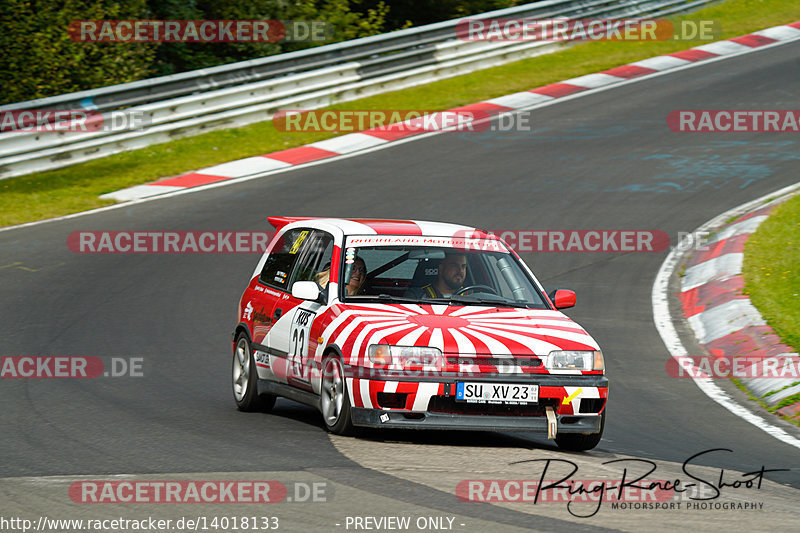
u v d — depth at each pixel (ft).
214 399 99.81
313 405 86.79
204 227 175.94
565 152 223.71
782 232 162.30
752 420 97.71
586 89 277.85
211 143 231.30
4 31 246.47
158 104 228.84
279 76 253.44
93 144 218.59
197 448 77.87
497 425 78.28
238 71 244.83
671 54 317.42
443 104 263.08
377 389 77.66
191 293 144.87
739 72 292.61
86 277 150.61
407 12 356.18
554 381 79.15
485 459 76.48
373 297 87.40
